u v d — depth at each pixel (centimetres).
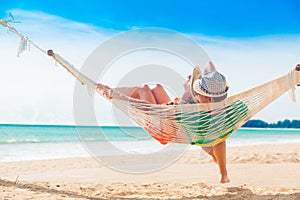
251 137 3272
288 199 487
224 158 531
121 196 528
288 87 512
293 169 835
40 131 3588
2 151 1605
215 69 527
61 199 484
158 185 619
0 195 493
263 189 572
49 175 767
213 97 497
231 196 522
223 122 492
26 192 521
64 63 537
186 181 681
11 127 4184
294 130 5038
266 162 963
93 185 609
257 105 515
